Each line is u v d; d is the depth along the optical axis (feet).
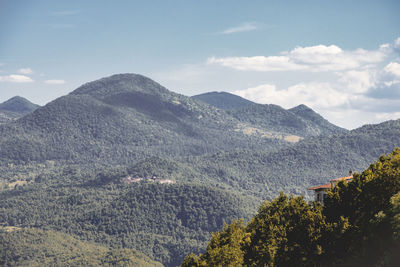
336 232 244.83
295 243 255.29
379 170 268.82
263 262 254.27
